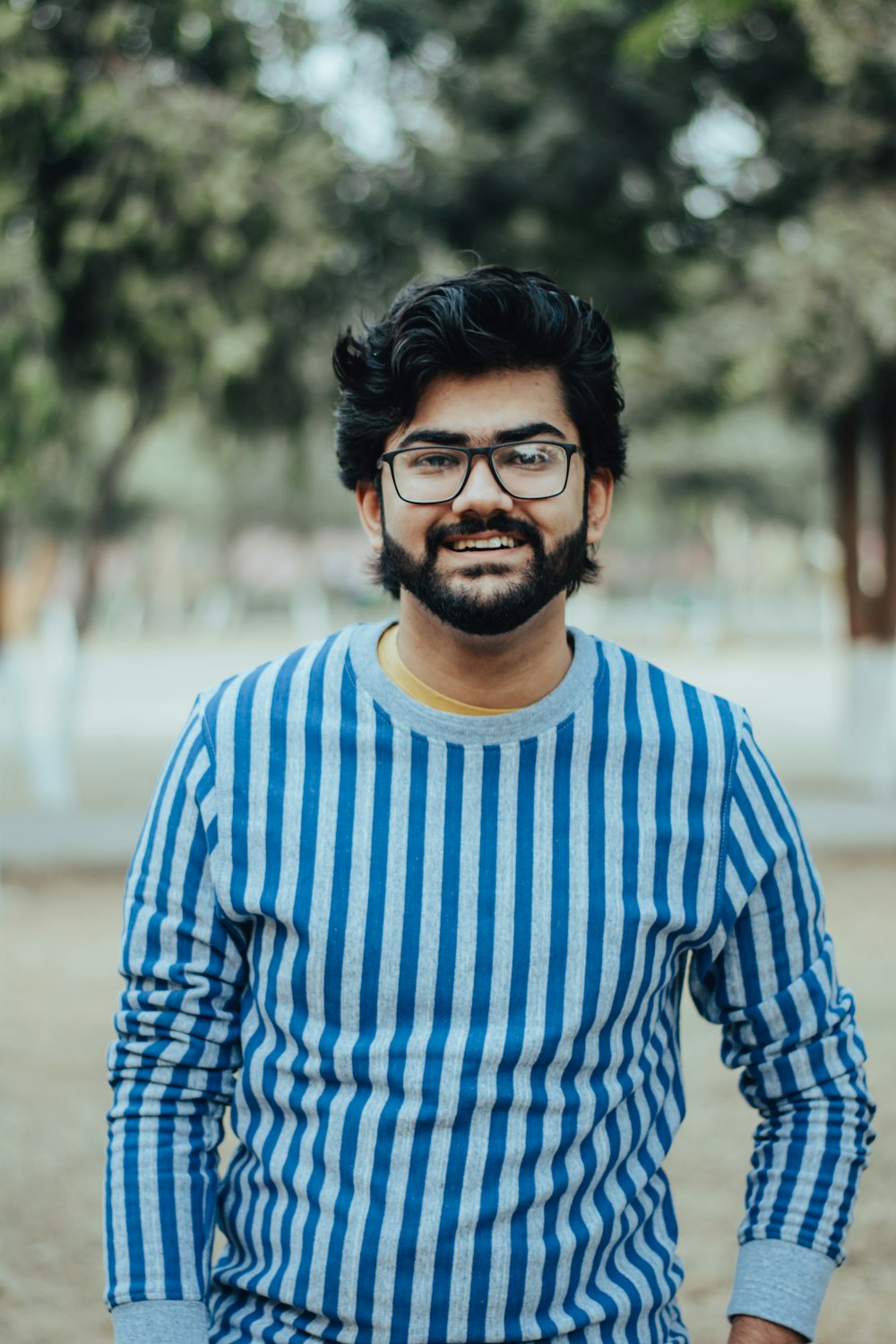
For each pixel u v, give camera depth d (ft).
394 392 5.19
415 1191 4.88
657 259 34.76
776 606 147.33
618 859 5.10
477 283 5.12
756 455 98.22
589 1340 4.99
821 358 29.76
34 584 110.42
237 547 159.22
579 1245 4.98
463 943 4.98
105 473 36.58
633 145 31.55
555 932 5.00
